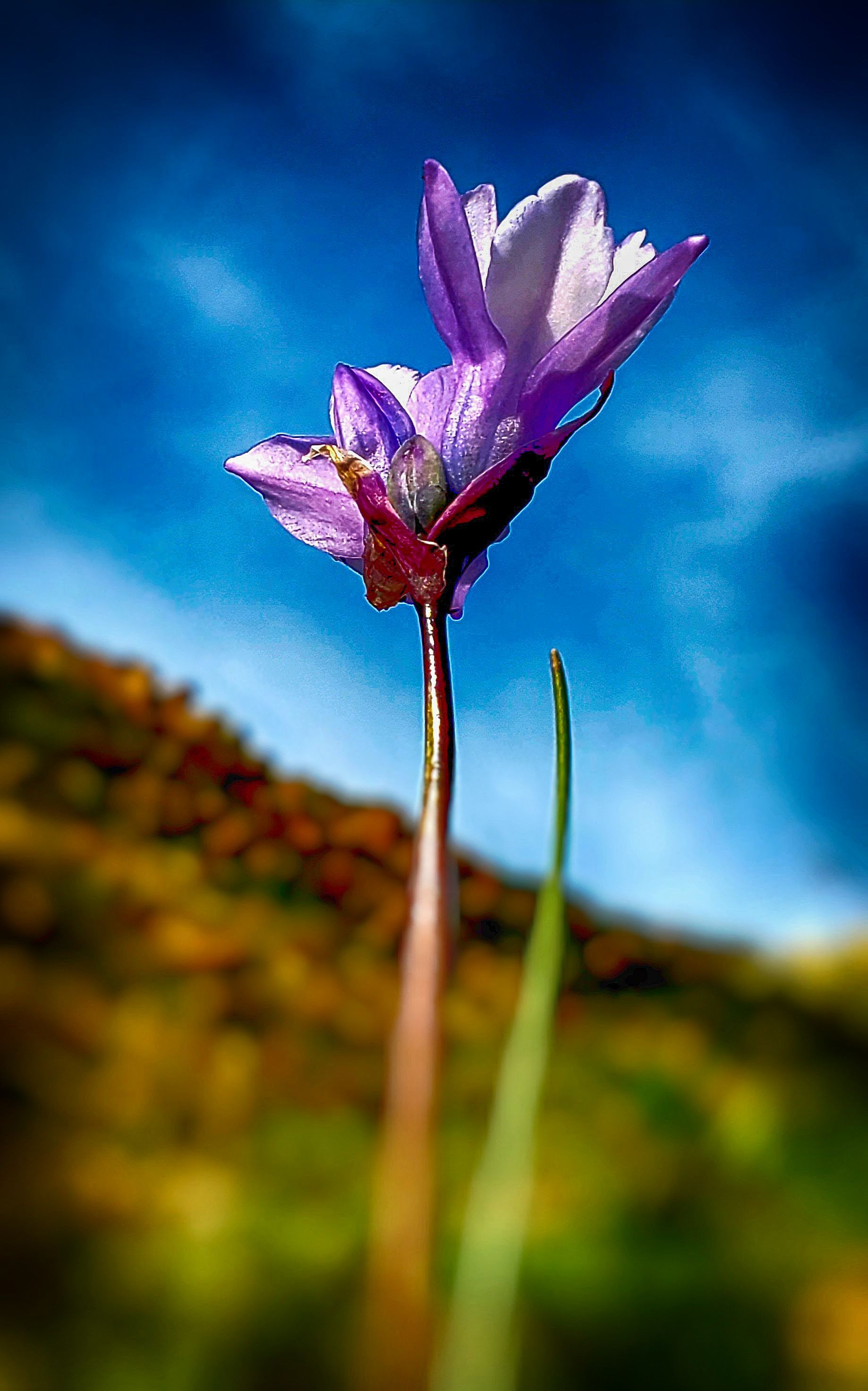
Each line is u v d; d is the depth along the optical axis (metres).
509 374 0.05
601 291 0.05
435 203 0.05
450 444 0.05
